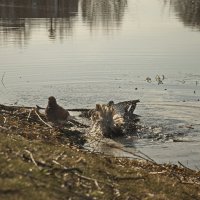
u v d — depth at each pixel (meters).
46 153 14.09
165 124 23.97
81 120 23.92
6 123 18.61
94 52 42.16
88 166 13.95
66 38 49.19
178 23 63.50
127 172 14.76
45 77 33.47
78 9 77.19
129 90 30.78
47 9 73.56
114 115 23.48
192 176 16.98
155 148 20.66
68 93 29.92
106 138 21.45
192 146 21.11
